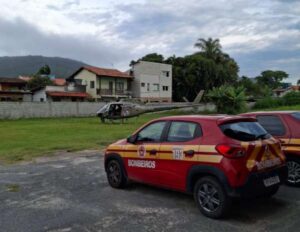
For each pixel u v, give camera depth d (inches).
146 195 272.8
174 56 2859.3
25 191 295.1
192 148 226.5
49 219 222.1
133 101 2170.3
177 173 237.1
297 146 275.1
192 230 197.3
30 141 664.4
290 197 256.8
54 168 400.2
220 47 2864.2
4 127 1053.2
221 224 205.9
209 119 229.0
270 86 4808.1
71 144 609.3
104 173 365.1
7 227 209.3
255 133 225.9
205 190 220.5
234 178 203.8
